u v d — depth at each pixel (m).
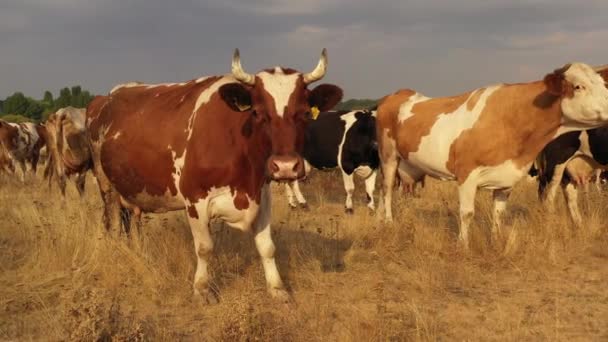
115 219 7.11
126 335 4.19
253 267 6.31
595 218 8.01
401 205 9.38
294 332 4.53
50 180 13.47
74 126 10.59
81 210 8.02
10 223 8.40
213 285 5.73
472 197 7.20
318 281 6.05
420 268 6.33
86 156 10.79
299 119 4.75
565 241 7.30
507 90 7.00
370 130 11.01
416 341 4.45
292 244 7.18
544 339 4.54
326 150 11.46
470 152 7.10
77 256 6.38
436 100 8.03
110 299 5.12
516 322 4.91
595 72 6.45
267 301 5.37
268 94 4.70
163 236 6.86
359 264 6.79
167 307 5.32
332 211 11.42
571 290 5.80
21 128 19.39
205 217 5.32
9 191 14.43
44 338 4.51
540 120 6.73
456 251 6.85
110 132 6.34
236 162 5.12
